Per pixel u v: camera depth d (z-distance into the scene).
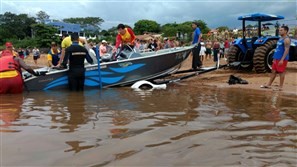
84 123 3.97
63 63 7.39
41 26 63.97
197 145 3.10
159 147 3.03
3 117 4.32
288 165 2.59
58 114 4.54
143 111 4.77
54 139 3.26
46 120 4.14
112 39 60.19
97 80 7.90
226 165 2.59
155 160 2.68
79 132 3.54
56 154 2.81
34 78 7.32
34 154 2.81
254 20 11.55
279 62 7.33
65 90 7.49
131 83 8.51
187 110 4.86
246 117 4.38
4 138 3.28
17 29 94.62
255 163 2.63
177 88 7.81
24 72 7.81
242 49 11.26
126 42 8.70
